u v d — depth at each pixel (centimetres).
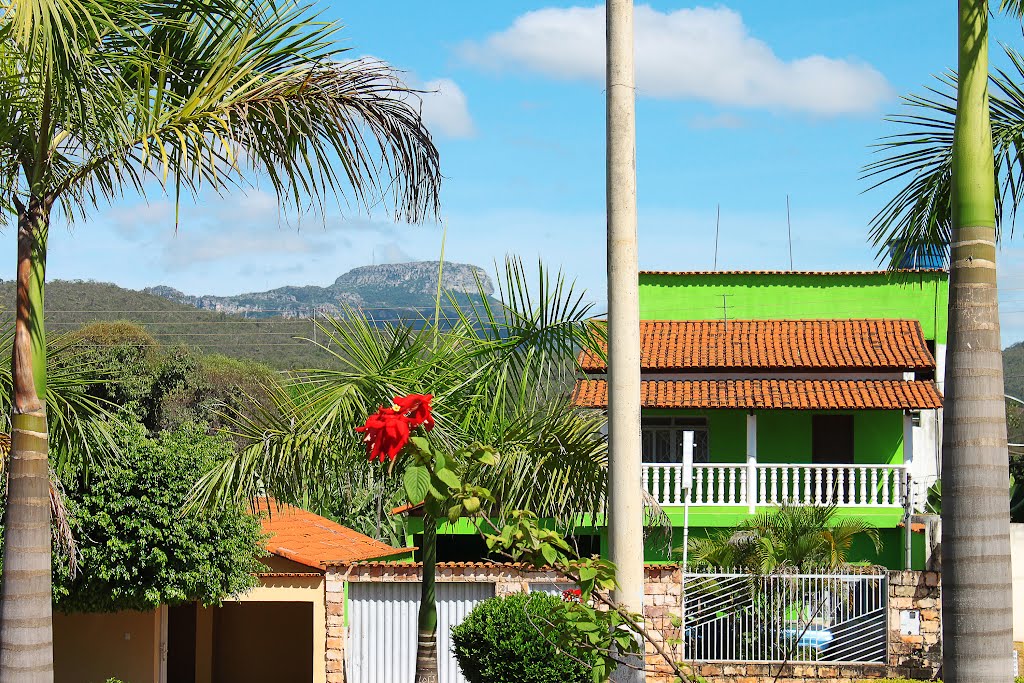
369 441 763
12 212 927
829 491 2473
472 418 1424
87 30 885
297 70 1020
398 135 1077
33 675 884
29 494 898
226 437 2045
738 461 2717
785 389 2641
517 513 812
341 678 2030
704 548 2119
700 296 2950
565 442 1403
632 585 922
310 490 1434
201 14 981
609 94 952
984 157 791
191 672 2772
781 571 1881
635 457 932
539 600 1706
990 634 750
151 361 4122
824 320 2856
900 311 2892
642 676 919
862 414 2703
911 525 2428
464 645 1683
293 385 1389
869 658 1853
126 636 2323
